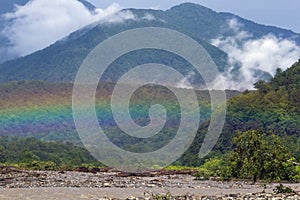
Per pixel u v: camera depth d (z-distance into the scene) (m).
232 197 35.53
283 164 54.03
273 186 48.28
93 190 40.91
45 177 52.53
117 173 65.69
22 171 60.03
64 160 107.62
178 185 48.66
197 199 34.66
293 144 97.56
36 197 35.41
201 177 60.03
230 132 106.69
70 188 42.31
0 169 61.59
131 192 39.91
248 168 52.97
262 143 52.91
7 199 34.19
